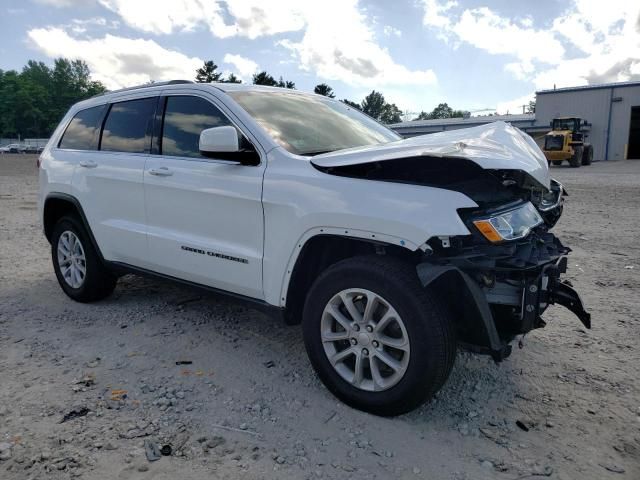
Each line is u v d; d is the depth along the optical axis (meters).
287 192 3.19
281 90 4.27
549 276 2.95
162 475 2.47
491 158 2.72
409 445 2.73
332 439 2.78
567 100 43.81
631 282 5.59
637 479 2.49
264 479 2.46
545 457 2.65
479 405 3.14
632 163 35.03
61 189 4.88
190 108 3.98
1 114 115.88
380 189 2.86
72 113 5.20
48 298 5.10
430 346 2.71
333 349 3.11
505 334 2.92
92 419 2.93
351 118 4.38
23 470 2.50
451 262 2.68
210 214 3.66
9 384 3.33
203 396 3.20
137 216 4.23
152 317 4.55
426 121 57.03
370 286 2.86
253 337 4.13
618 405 3.14
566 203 12.11
